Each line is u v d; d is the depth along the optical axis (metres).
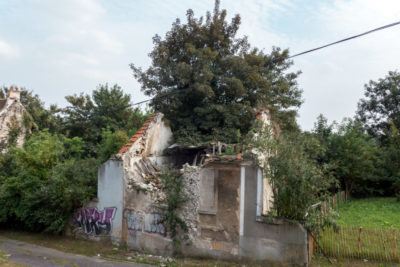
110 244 12.03
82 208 12.99
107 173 12.46
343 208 18.95
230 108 15.94
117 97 28.30
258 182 9.57
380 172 23.45
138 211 11.51
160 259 10.30
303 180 8.78
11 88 22.75
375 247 9.20
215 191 10.20
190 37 17.64
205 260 10.02
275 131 12.23
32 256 10.77
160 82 17.17
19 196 13.98
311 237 9.13
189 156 15.63
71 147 20.50
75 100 27.86
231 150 11.81
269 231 9.21
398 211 17.45
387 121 32.72
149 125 14.04
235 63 16.20
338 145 22.28
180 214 10.66
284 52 18.50
